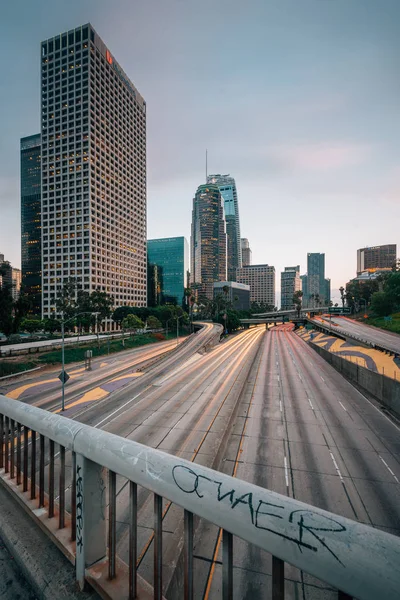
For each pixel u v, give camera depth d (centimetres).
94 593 175
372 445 1878
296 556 104
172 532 1053
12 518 241
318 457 1706
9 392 3216
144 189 15750
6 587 193
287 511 113
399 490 1387
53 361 4819
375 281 14550
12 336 5894
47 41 12619
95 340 7044
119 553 960
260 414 2473
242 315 16275
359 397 2998
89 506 181
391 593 81
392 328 8144
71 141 11994
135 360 5416
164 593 821
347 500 1313
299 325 15275
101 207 12331
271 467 1592
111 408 2600
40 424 236
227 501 127
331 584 94
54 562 198
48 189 12106
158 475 151
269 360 5422
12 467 288
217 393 3081
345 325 9844
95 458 176
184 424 2164
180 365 4856
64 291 9775
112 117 13362
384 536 94
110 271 12706
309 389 3328
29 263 19088
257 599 818
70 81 12219
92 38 12350
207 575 890
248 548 980
